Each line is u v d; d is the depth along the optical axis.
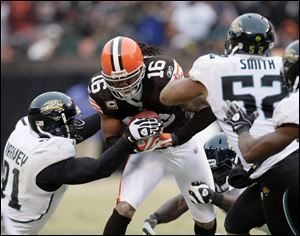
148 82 19.14
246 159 15.97
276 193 17.03
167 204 21.64
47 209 18.91
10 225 18.89
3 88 45.38
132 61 18.25
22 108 45.28
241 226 18.19
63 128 18.78
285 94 16.88
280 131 15.69
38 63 45.25
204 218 20.98
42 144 18.20
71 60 45.03
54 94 18.91
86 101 44.28
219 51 46.91
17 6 50.53
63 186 18.92
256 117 16.41
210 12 47.75
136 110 19.70
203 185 20.11
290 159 17.06
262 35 17.44
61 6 51.06
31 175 18.23
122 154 17.72
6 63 45.31
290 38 48.03
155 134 17.66
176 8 48.59
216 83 16.83
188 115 20.42
